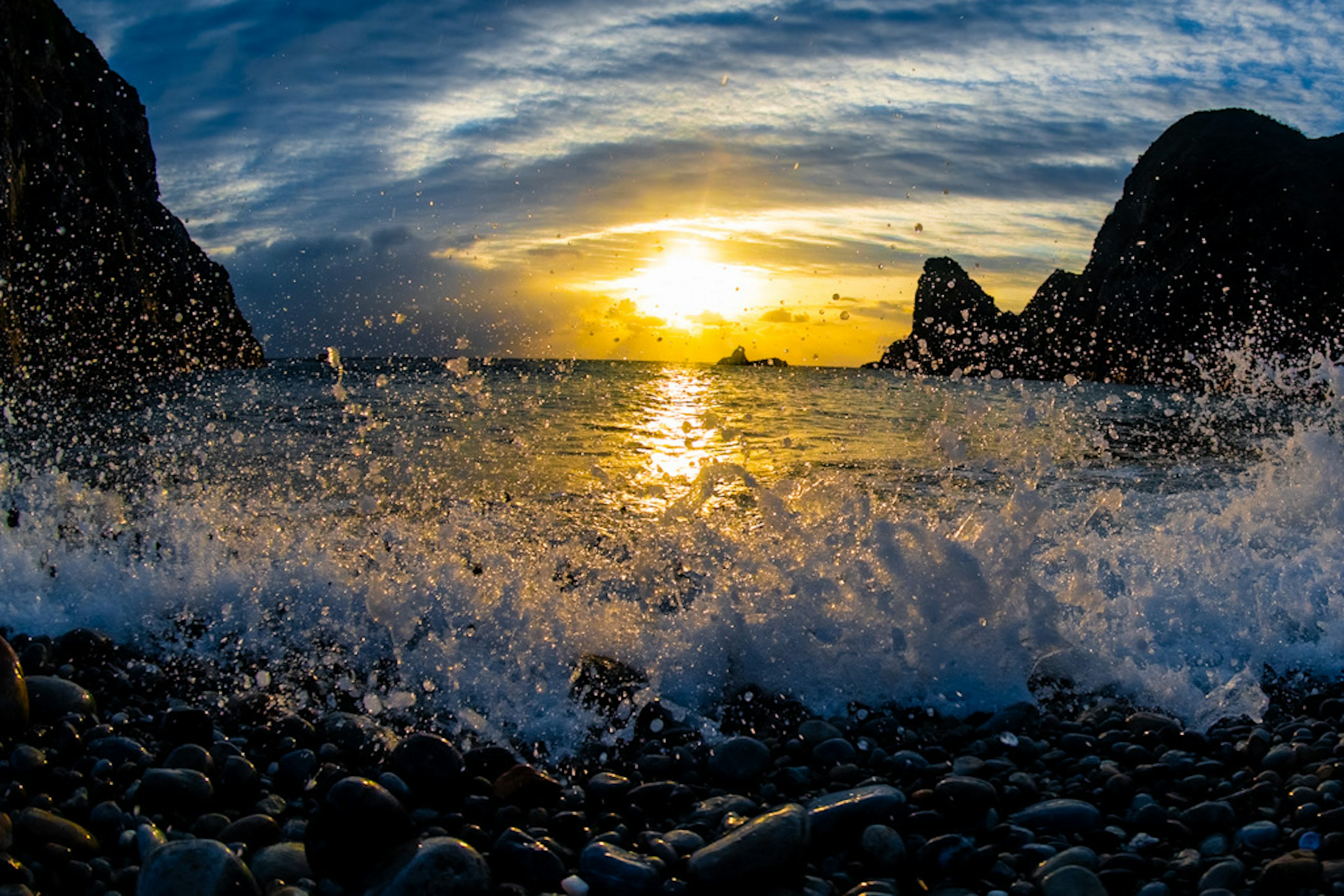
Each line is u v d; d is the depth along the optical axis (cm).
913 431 844
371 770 180
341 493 457
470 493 466
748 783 183
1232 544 317
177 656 238
